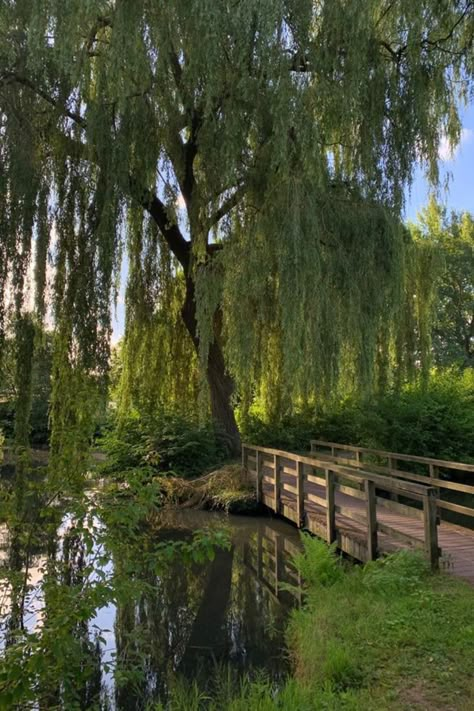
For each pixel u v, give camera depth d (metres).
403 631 4.54
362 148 9.69
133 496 3.99
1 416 9.49
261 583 7.71
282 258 9.20
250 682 4.48
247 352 9.91
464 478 14.77
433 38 9.98
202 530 3.72
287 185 9.38
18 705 3.13
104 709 4.40
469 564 6.11
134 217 11.41
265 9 8.43
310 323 9.26
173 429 14.16
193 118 10.56
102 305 10.04
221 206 11.02
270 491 11.59
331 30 9.03
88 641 5.20
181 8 8.70
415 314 11.89
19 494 4.08
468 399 15.48
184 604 6.90
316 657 4.53
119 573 3.51
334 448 14.06
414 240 12.26
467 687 3.66
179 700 4.34
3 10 8.53
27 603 4.07
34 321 9.77
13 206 9.32
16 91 9.24
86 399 4.52
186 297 13.30
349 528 7.84
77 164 10.10
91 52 9.71
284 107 8.71
